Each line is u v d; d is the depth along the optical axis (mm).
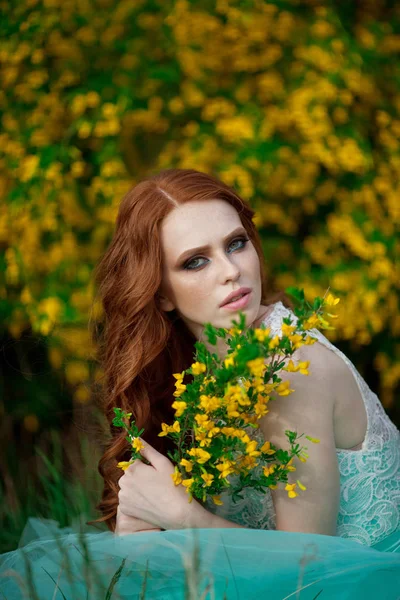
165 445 1966
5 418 3281
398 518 1721
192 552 1486
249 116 2855
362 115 3094
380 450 1721
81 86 3010
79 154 2906
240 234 1672
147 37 2979
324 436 1584
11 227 2945
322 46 2926
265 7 2920
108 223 2934
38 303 2910
